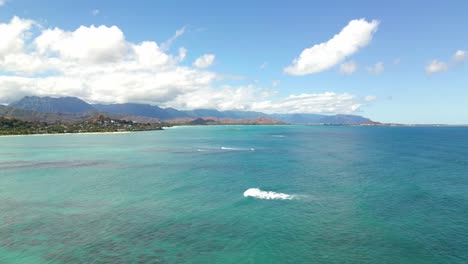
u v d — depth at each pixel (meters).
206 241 33.81
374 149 132.12
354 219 39.97
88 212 43.56
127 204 47.28
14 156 110.50
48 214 42.72
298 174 71.38
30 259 29.98
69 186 59.97
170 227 37.78
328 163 89.38
